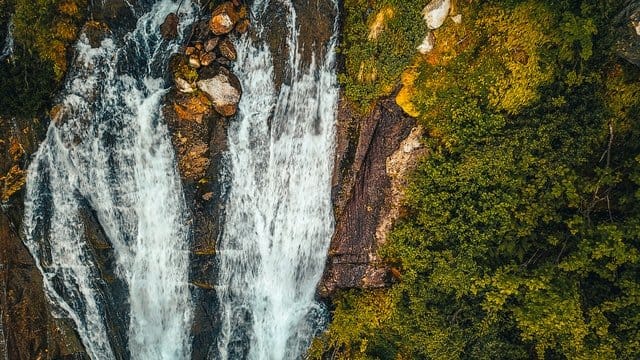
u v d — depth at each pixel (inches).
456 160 422.9
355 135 446.9
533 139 401.1
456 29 406.9
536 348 421.1
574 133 396.2
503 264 428.8
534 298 403.5
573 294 398.3
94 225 437.4
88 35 415.5
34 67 403.5
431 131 427.8
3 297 427.8
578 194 407.5
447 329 441.4
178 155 435.5
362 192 456.1
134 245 451.8
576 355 399.9
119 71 425.7
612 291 406.6
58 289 445.7
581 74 388.5
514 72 395.9
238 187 450.3
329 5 427.5
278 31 430.0
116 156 433.4
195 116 428.1
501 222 418.9
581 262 394.0
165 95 426.9
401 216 450.3
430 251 436.5
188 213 448.1
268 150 447.8
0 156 412.8
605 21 374.6
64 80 413.1
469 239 426.6
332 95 440.8
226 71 426.9
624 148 399.2
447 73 413.7
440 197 426.0
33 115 411.5
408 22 404.2
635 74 383.9
